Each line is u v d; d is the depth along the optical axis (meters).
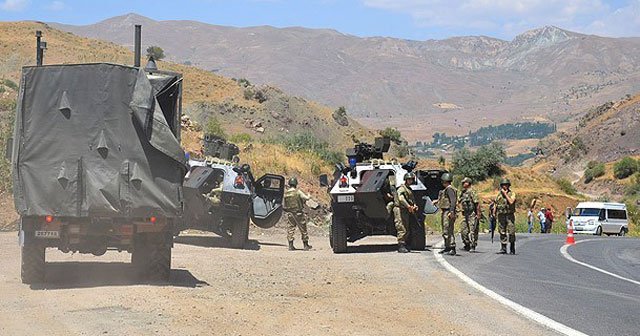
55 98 12.44
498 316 10.27
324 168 39.03
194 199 20.94
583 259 21.22
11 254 17.64
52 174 12.21
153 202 12.55
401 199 19.70
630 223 78.19
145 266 13.20
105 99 12.53
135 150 12.55
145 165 12.58
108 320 9.49
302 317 10.13
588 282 14.84
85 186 12.23
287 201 21.89
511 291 12.85
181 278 13.95
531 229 50.50
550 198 80.94
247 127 98.75
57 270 14.52
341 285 13.45
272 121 103.56
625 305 11.71
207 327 9.27
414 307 11.04
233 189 21.38
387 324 9.68
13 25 109.62
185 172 12.95
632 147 181.50
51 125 12.35
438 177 21.34
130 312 10.10
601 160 185.38
